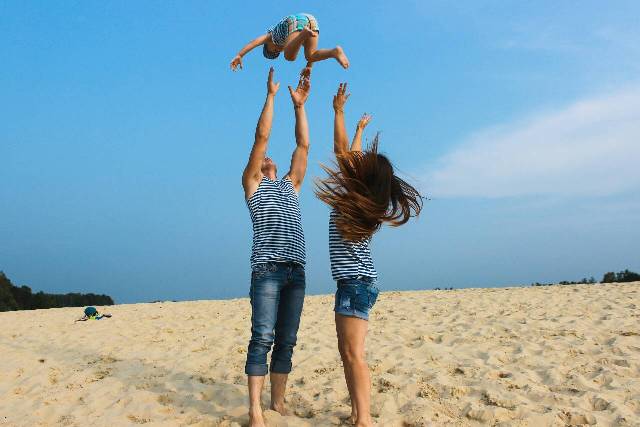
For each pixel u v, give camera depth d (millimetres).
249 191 4008
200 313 10602
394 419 3961
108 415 4434
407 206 3500
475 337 6625
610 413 3904
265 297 3836
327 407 4340
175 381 5352
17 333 8938
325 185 3443
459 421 3936
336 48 4523
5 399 5066
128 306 13250
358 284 3492
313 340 6984
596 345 5828
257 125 3951
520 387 4559
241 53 5035
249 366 3801
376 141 3529
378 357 5773
